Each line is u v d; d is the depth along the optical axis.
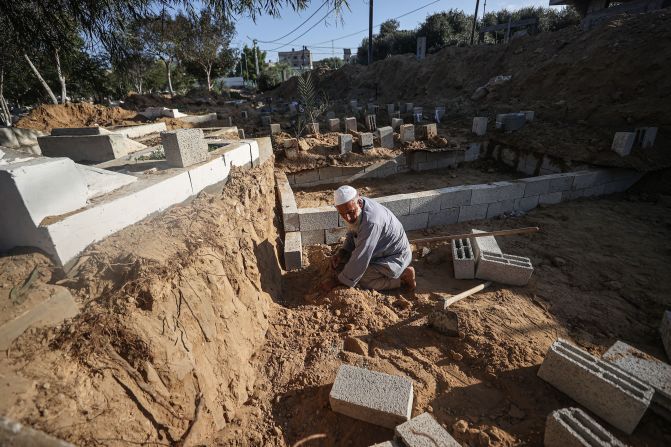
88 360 1.71
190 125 12.54
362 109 15.48
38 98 19.91
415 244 4.75
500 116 8.86
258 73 36.75
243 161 4.59
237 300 2.74
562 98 9.80
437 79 16.83
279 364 2.65
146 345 1.89
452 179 7.99
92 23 4.03
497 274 3.75
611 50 9.28
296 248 4.24
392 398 2.14
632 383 2.15
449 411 2.30
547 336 2.97
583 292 3.63
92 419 1.58
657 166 6.22
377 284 3.65
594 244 4.61
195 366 2.11
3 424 1.08
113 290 2.01
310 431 2.17
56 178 2.12
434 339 2.93
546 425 1.99
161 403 1.88
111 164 3.84
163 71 30.55
